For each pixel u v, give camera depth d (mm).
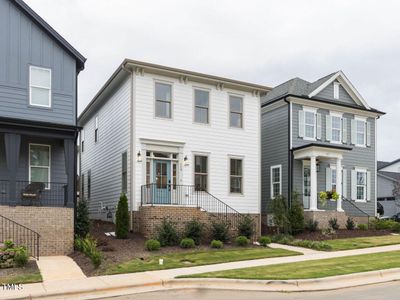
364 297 9234
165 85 19484
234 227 18547
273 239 19000
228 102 21031
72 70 16875
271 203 21562
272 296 9328
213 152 20328
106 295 9555
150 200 18281
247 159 21266
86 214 16734
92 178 25406
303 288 10125
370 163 26656
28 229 13992
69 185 15570
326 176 24531
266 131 25531
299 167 23656
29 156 16703
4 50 15781
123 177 19516
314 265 12578
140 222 17703
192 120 19938
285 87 26344
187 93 19953
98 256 12062
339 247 16906
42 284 10219
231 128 20969
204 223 17719
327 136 24781
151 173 18859
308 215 22000
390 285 10609
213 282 10555
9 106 15602
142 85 18828
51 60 16531
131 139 18484
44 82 16297
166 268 12227
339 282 10820
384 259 13742
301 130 23891
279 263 13023
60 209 15016
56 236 14805
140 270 11867
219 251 15367
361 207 25844
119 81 20406
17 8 16156
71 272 11617
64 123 16391
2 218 14133
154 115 18984
